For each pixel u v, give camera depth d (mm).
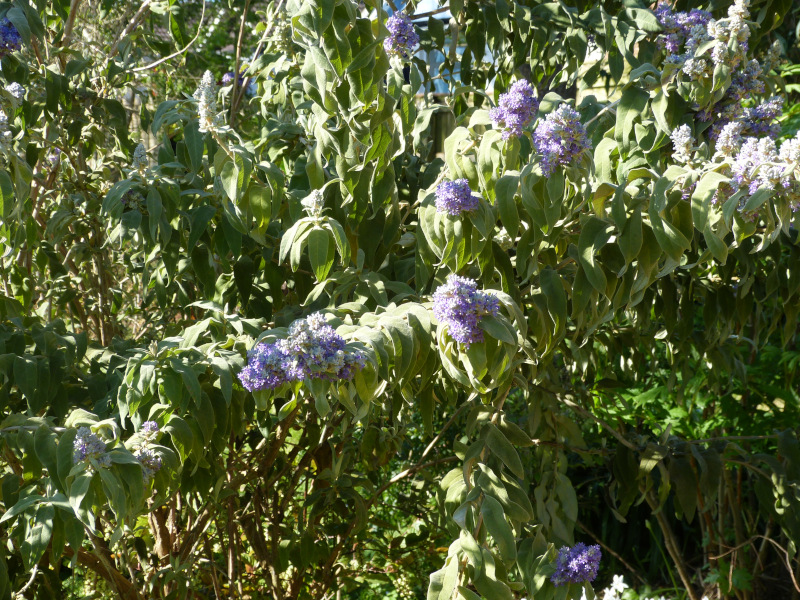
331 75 1478
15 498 1645
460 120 1958
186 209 1870
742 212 1269
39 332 1770
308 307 1929
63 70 2604
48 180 2545
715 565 3127
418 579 2996
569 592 1466
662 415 2799
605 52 1939
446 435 3090
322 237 1500
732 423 2711
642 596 3172
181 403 1538
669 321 1874
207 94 1563
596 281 1452
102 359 2139
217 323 1769
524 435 1756
